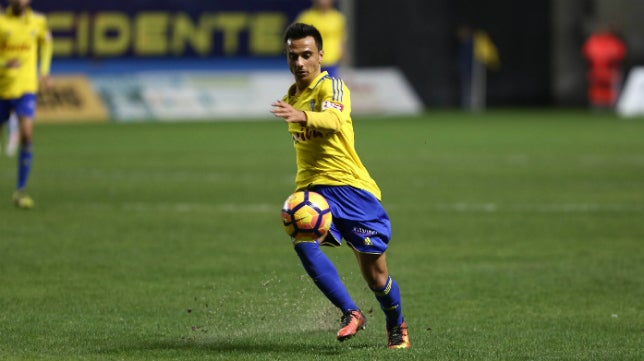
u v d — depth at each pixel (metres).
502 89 127.75
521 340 23.75
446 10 125.06
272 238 38.69
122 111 108.56
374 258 22.17
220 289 29.52
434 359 21.62
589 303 28.17
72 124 103.38
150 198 50.03
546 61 128.38
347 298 21.53
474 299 28.62
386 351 22.38
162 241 37.88
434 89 125.50
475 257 35.16
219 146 79.94
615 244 37.66
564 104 129.38
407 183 56.75
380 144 82.38
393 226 41.81
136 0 109.19
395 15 122.94
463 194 52.09
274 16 113.50
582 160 69.56
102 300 28.05
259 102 113.62
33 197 50.06
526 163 67.69
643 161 68.81
